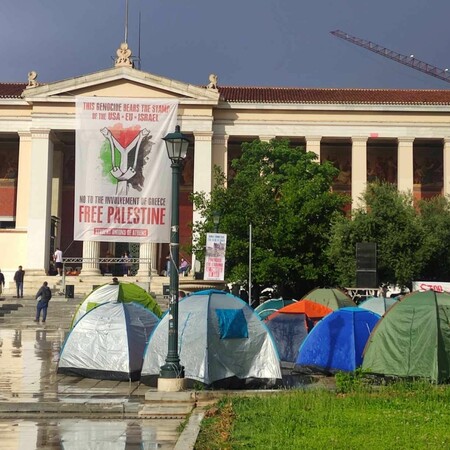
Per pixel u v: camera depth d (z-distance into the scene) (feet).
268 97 197.47
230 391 50.65
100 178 174.40
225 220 117.19
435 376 55.47
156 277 171.22
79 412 45.93
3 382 57.62
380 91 207.92
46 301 116.78
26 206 189.67
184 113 186.80
